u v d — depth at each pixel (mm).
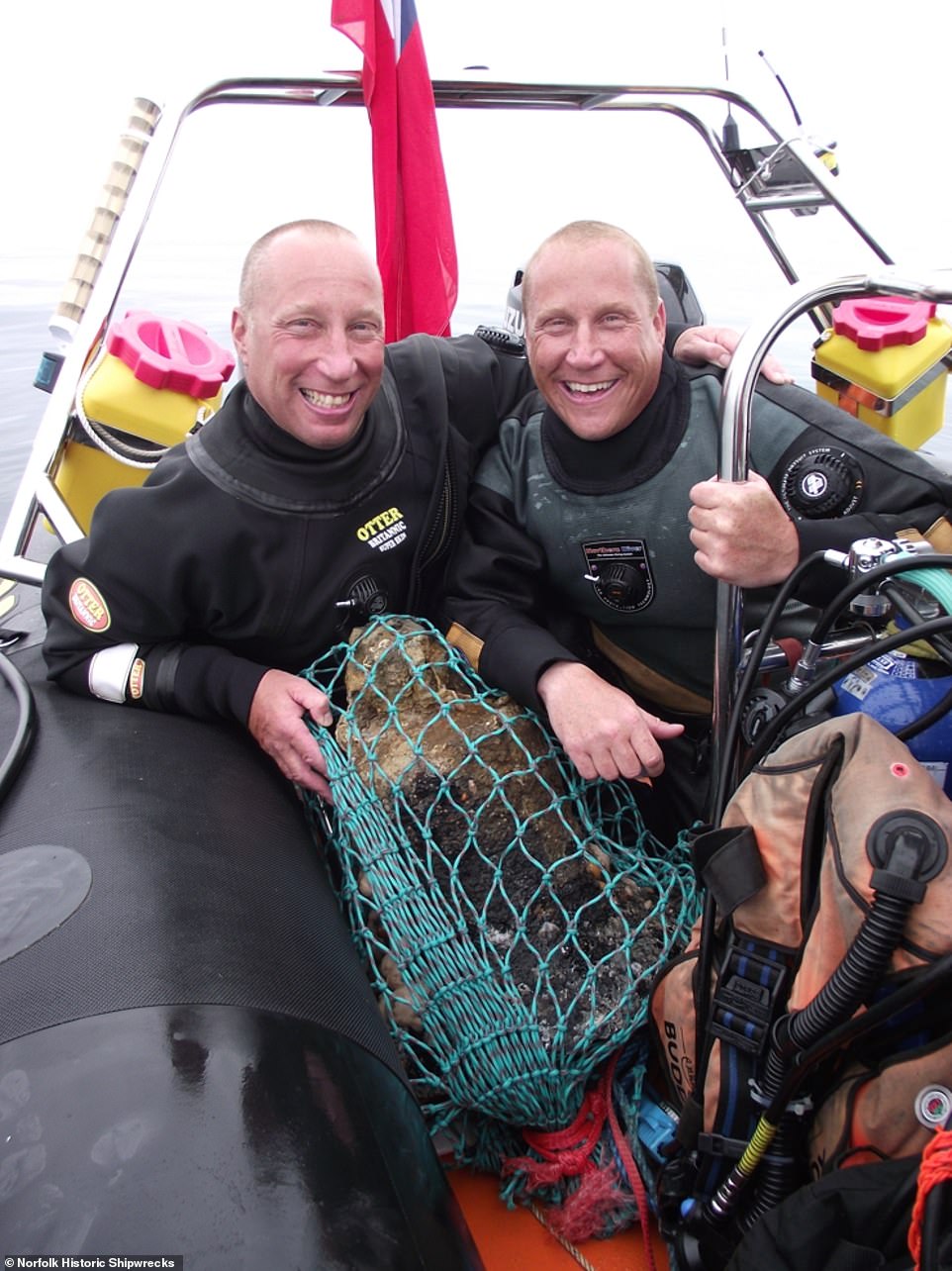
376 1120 792
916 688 1045
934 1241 626
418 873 1116
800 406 1319
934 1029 816
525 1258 1017
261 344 1246
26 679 1384
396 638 1221
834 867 823
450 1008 1034
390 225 1849
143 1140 673
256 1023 796
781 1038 812
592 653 1502
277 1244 631
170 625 1320
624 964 1100
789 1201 764
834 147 1852
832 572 1129
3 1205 646
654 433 1320
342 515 1323
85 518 1721
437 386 1421
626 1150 1032
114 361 1662
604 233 1255
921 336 1711
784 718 989
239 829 1076
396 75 1776
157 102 1622
